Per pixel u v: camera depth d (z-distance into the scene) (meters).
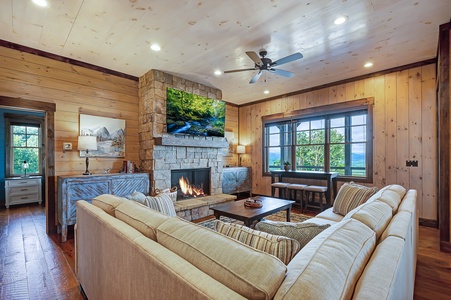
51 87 3.56
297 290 0.67
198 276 0.82
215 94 5.33
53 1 2.36
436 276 2.30
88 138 3.56
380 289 0.71
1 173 5.39
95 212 1.69
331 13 2.58
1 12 2.53
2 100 3.14
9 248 2.96
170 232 1.15
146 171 4.25
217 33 2.98
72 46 3.32
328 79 4.80
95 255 1.63
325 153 5.20
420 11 2.56
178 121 4.45
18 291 2.06
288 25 2.81
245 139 6.86
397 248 1.02
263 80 4.82
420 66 3.96
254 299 0.74
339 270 0.78
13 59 3.25
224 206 3.31
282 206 3.34
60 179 3.34
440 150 2.92
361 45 3.34
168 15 2.59
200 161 4.94
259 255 0.84
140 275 1.08
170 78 4.41
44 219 4.28
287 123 5.91
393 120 4.23
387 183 4.27
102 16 2.61
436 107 3.80
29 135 5.90
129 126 4.41
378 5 2.45
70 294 2.03
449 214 2.84
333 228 1.11
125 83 4.38
